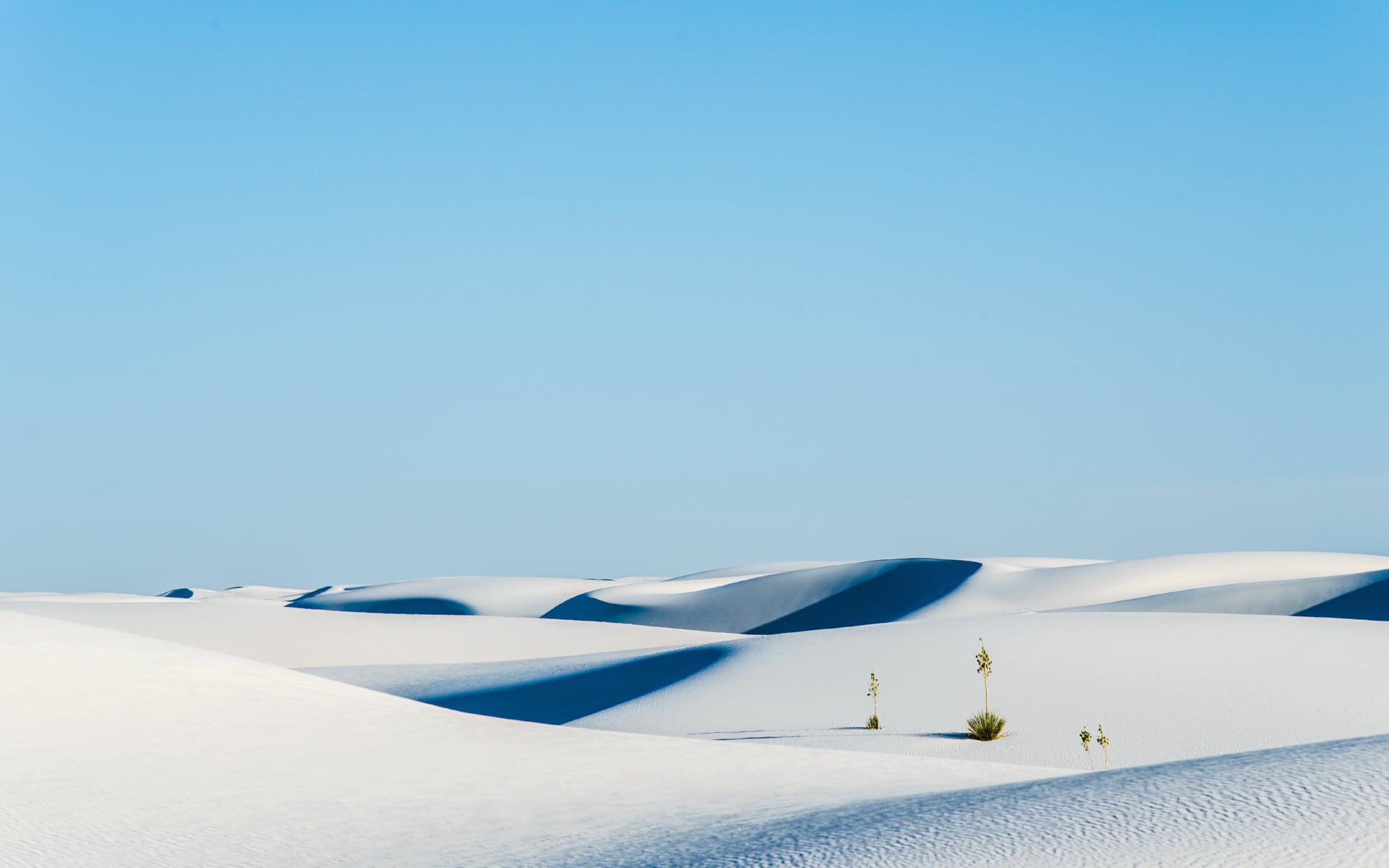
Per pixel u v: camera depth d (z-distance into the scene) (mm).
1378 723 32750
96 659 31359
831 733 35031
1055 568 116125
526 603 154000
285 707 29953
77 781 21406
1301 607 86062
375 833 18094
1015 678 39531
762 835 14969
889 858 12109
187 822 18750
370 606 156750
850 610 118062
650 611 126812
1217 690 36656
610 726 39875
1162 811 12758
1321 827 11453
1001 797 15172
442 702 53438
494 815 19469
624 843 16219
